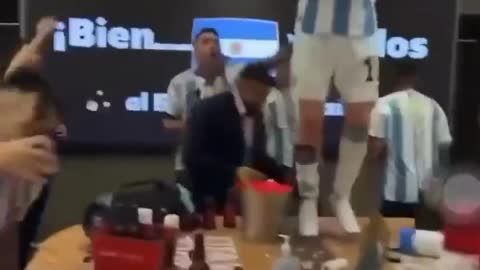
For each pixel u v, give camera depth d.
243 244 1.58
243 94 2.09
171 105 2.71
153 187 1.71
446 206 1.33
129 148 3.29
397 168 2.59
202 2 3.22
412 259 1.46
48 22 1.91
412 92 2.75
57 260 1.47
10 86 1.43
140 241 1.27
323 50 1.52
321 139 1.62
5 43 3.23
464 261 1.24
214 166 1.95
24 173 1.04
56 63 3.22
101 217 1.38
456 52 3.32
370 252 1.30
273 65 2.11
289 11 3.21
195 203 1.86
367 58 1.54
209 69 2.42
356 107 1.57
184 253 1.46
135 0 3.21
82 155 3.28
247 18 3.20
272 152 1.98
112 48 3.24
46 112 1.28
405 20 3.26
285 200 1.61
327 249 1.47
